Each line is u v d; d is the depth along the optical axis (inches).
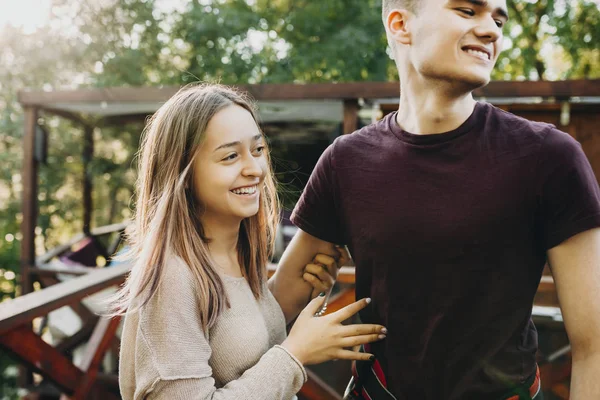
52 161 344.5
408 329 49.1
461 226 45.3
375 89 181.5
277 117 239.5
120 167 327.9
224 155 48.5
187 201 50.1
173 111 49.9
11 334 84.4
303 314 50.5
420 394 49.4
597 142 180.2
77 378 98.8
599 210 41.5
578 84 164.2
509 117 46.6
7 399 297.9
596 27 391.5
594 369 41.3
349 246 54.1
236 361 47.4
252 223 54.7
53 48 367.6
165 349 43.6
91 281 95.2
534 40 411.5
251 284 53.7
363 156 51.3
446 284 46.7
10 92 367.6
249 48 381.4
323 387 114.4
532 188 43.6
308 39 373.4
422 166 47.5
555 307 118.9
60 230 383.6
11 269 365.7
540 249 45.8
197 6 373.1
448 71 43.3
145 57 380.2
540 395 48.6
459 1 43.0
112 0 375.6
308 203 56.3
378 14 360.5
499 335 46.3
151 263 46.2
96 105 215.8
